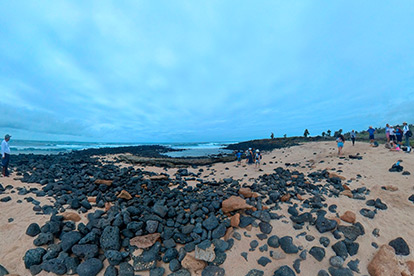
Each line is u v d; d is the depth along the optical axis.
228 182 10.64
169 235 5.28
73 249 4.59
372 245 5.13
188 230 5.52
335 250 4.95
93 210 6.54
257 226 5.82
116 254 4.53
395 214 6.35
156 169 15.65
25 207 6.39
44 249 4.62
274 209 6.86
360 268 4.52
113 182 8.91
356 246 5.04
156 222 5.55
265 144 50.62
